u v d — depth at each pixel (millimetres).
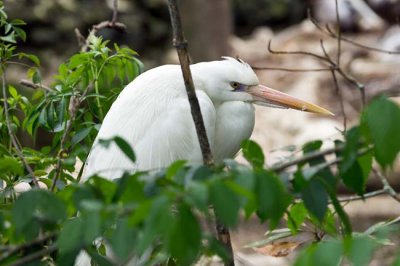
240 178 3389
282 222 8953
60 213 3633
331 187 3836
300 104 7527
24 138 14812
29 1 19531
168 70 7230
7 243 4652
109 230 3955
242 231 12297
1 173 5324
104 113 7316
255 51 20297
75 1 20109
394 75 17969
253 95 7523
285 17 23828
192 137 7000
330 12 20875
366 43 19844
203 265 4719
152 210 3199
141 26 20641
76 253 3857
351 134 3604
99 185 3873
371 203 13586
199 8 17703
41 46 19391
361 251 3260
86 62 6789
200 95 7129
